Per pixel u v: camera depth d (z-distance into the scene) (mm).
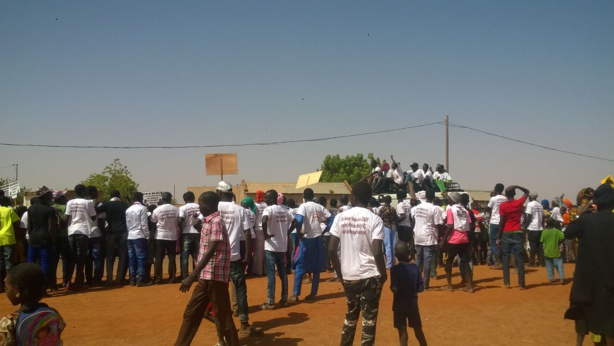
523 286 10773
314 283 9781
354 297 5699
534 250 14695
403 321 6254
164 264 15750
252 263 13070
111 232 11953
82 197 11445
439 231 11750
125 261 12102
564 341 6918
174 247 12117
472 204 15461
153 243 12375
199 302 6012
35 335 3285
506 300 9656
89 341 7020
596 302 5195
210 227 6031
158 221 11852
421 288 6320
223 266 6090
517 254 10875
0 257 10914
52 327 3344
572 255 16328
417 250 11055
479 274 13234
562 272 11508
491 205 14195
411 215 13555
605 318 5129
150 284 11914
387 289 11070
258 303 9539
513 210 10852
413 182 20250
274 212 8953
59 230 11055
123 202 12188
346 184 20891
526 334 7266
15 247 11227
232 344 6102
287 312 8648
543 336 7168
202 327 7730
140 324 7945
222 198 7680
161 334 7355
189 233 11852
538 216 14547
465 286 11125
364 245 5648
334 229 5859
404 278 6262
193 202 12133
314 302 9500
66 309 9125
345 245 5730
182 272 11922
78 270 11273
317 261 9734
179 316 8469
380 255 5512
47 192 10594
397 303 6273
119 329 7660
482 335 7223
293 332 7332
